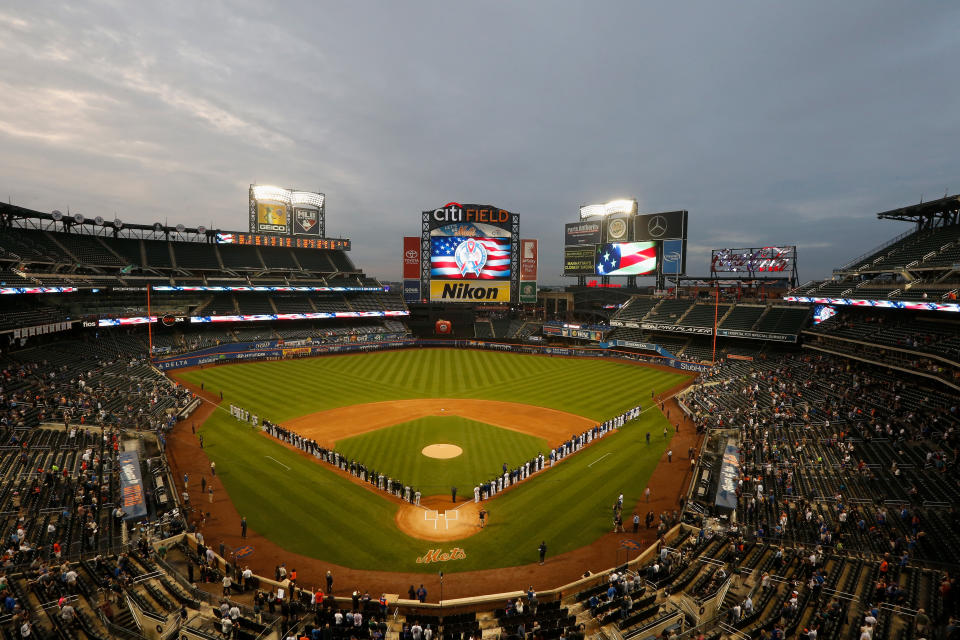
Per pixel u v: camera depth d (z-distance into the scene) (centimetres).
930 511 2511
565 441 4106
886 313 5462
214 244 9212
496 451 3856
